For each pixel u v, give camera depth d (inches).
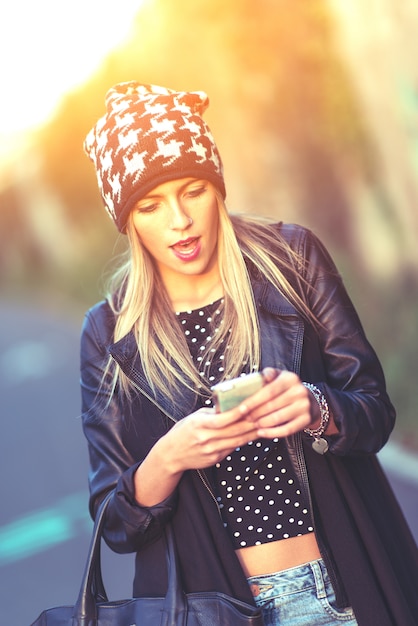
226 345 95.5
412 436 279.4
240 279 95.7
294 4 365.4
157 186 92.2
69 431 440.5
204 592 88.9
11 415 525.7
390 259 361.4
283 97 399.2
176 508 92.5
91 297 945.5
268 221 103.2
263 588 91.3
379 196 360.5
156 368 95.7
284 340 94.8
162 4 452.8
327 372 98.3
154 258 98.2
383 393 97.0
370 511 95.7
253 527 92.2
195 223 93.3
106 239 915.4
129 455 96.3
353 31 333.4
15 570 262.5
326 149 386.0
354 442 91.1
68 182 922.1
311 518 92.1
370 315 356.8
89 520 291.1
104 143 95.2
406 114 319.6
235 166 468.8
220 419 81.2
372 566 92.3
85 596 91.1
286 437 91.2
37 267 1273.4
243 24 404.5
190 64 465.4
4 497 345.7
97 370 99.2
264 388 80.7
